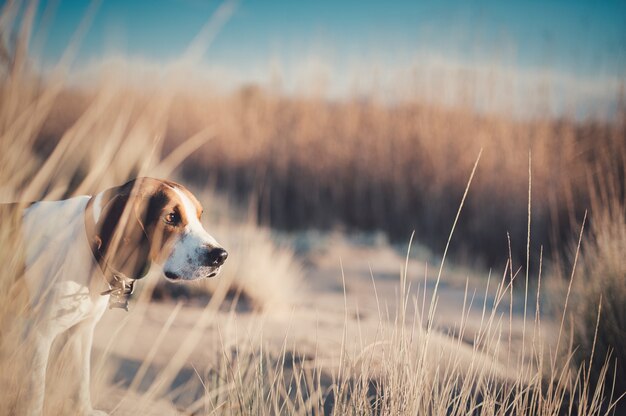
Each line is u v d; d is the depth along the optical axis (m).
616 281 4.10
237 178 13.12
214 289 5.08
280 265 6.15
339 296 6.29
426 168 11.92
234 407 2.66
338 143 13.27
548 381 3.64
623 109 9.77
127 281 2.58
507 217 9.88
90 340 2.59
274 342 3.85
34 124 1.88
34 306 2.31
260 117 14.24
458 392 3.21
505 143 10.89
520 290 7.12
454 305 5.99
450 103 12.59
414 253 9.84
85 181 2.04
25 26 1.67
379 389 2.77
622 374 3.78
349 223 12.32
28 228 2.42
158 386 2.44
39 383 2.17
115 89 1.84
